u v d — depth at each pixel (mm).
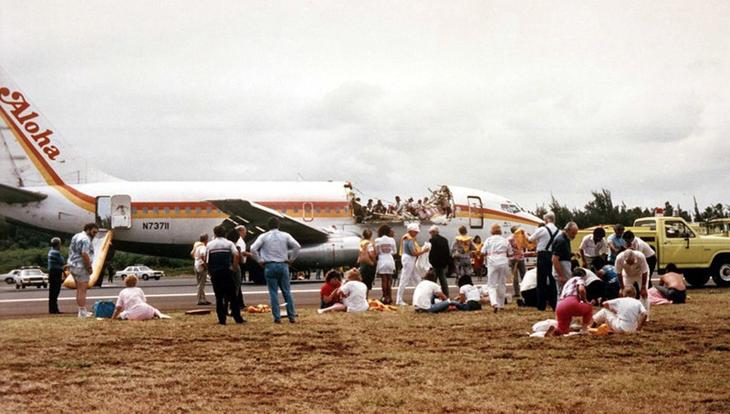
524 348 13984
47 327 17359
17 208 40188
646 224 32344
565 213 77938
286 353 13625
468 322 18016
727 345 14109
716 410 9391
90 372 11859
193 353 13656
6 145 40562
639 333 15648
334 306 20906
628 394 10180
